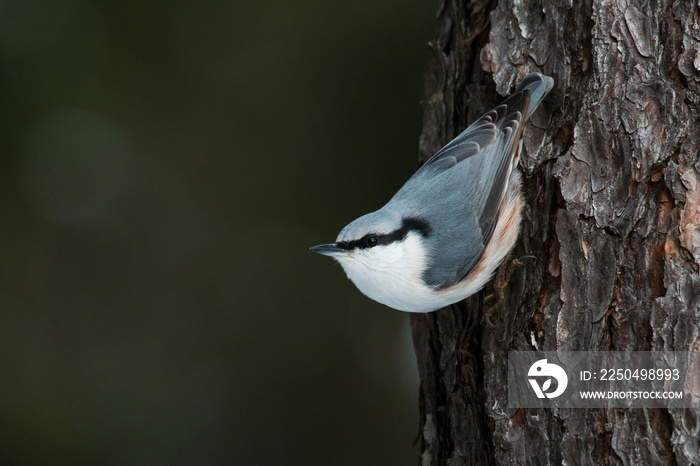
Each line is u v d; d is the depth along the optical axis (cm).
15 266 943
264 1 982
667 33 518
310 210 1017
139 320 982
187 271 1018
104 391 922
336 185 1008
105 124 951
